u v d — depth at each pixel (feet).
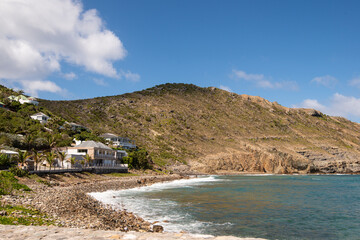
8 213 61.31
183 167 421.59
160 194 162.20
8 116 304.30
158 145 497.05
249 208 118.32
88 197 121.39
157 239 40.42
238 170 491.31
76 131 376.07
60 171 180.96
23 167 153.38
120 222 78.43
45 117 350.43
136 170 302.25
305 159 551.59
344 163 575.38
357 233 79.87
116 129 530.68
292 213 108.37
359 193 183.42
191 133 613.93
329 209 118.62
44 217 64.34
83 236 40.11
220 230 80.38
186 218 95.45
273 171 507.71
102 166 246.06
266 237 74.84
